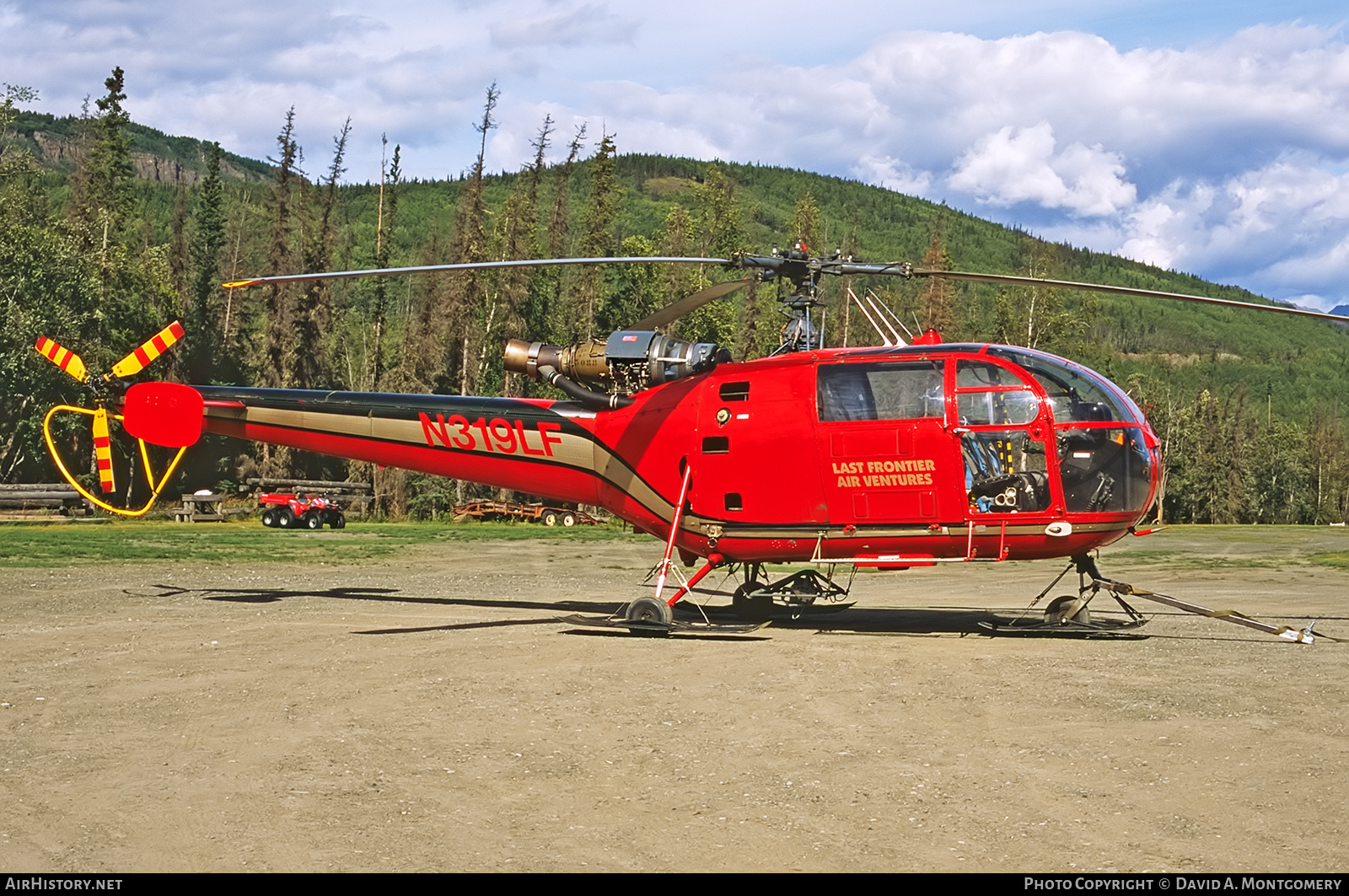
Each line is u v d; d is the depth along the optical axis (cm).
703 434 1280
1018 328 8956
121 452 5853
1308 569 2570
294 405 1527
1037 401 1164
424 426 1465
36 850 527
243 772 659
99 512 5028
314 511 4462
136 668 1012
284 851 524
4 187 5269
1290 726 752
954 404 1177
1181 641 1162
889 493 1202
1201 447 11594
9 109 5234
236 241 8925
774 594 1375
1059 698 853
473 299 6756
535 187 7456
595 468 1379
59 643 1160
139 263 6556
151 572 2038
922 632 1257
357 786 629
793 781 636
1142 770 647
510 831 552
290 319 6794
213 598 1620
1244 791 605
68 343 5250
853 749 705
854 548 1245
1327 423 17062
